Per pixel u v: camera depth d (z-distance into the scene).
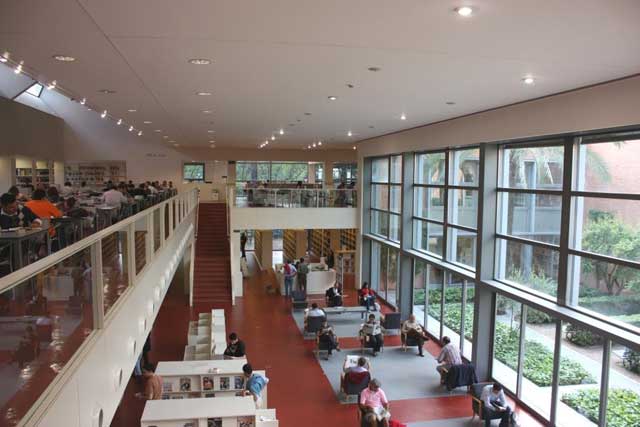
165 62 5.77
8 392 2.53
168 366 8.27
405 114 10.37
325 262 21.72
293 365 11.32
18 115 15.55
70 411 3.08
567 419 8.14
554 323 8.50
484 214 10.20
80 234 5.75
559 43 4.66
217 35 4.59
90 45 5.00
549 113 7.82
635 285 6.85
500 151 10.12
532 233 9.21
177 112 10.72
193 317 15.16
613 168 7.24
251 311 15.83
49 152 19.08
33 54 5.41
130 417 8.91
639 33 4.27
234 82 7.02
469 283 11.55
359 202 18.52
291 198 18.03
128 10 3.88
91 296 3.85
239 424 6.11
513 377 9.73
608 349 7.25
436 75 6.29
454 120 11.04
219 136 17.20
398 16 3.96
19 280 2.38
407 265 14.82
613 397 7.18
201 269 18.30
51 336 3.05
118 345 4.54
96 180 22.41
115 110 10.52
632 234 6.89
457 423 8.73
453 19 4.02
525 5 3.64
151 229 6.94
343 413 9.05
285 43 4.84
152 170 23.19
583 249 7.87
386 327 13.27
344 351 12.30
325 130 14.37
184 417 5.99
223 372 8.05
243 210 17.62
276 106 9.48
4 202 5.07
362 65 5.79
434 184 13.37
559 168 8.45
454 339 12.23
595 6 3.63
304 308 16.09
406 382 10.44
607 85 6.59
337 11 3.86
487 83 6.76
